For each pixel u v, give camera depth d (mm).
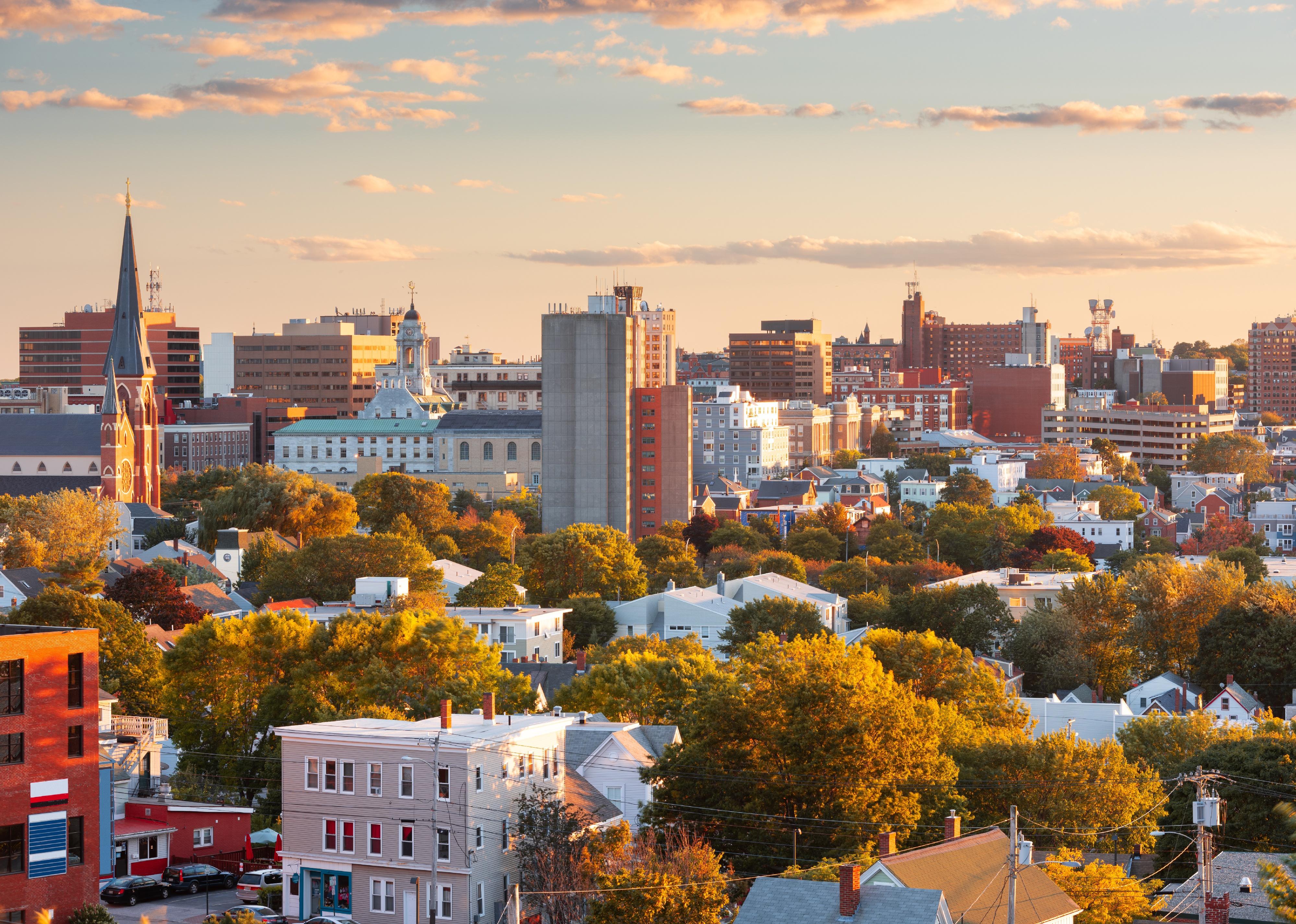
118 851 173250
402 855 150625
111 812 165250
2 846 135625
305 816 154625
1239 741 188125
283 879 155125
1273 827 176000
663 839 155750
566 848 145875
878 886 118875
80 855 140125
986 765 178375
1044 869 139125
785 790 158125
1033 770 175750
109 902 159625
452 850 148875
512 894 108375
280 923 148375
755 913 119375
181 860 179875
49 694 138125
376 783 152000
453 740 150125
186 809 181000
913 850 129000
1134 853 181625
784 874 136000
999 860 130125
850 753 156250
